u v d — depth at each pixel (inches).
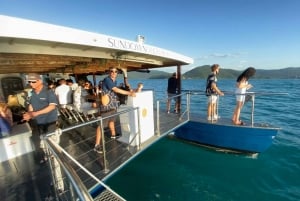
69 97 284.5
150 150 280.4
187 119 260.2
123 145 168.7
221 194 182.7
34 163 150.5
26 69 313.0
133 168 233.1
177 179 209.6
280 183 195.2
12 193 113.8
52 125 149.8
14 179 128.6
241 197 177.3
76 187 59.0
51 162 99.7
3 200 108.0
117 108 180.9
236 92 244.7
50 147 83.8
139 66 340.8
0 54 146.3
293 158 243.6
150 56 224.4
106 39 143.5
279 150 266.5
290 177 204.4
